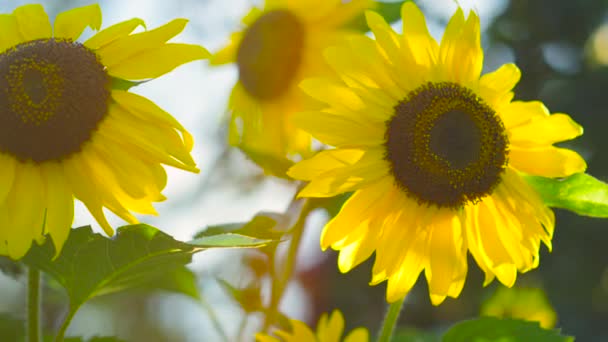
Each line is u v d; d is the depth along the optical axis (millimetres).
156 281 1017
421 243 969
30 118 907
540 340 951
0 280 1050
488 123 964
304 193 928
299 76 1103
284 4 1110
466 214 973
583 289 2053
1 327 982
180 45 905
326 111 943
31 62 911
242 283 987
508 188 969
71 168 912
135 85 912
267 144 1093
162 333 1112
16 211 902
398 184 967
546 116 966
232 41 1134
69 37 923
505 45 2207
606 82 2178
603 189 943
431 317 1629
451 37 959
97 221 906
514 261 962
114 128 913
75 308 898
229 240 859
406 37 956
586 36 2221
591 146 2160
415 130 963
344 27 1105
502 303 1150
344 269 949
